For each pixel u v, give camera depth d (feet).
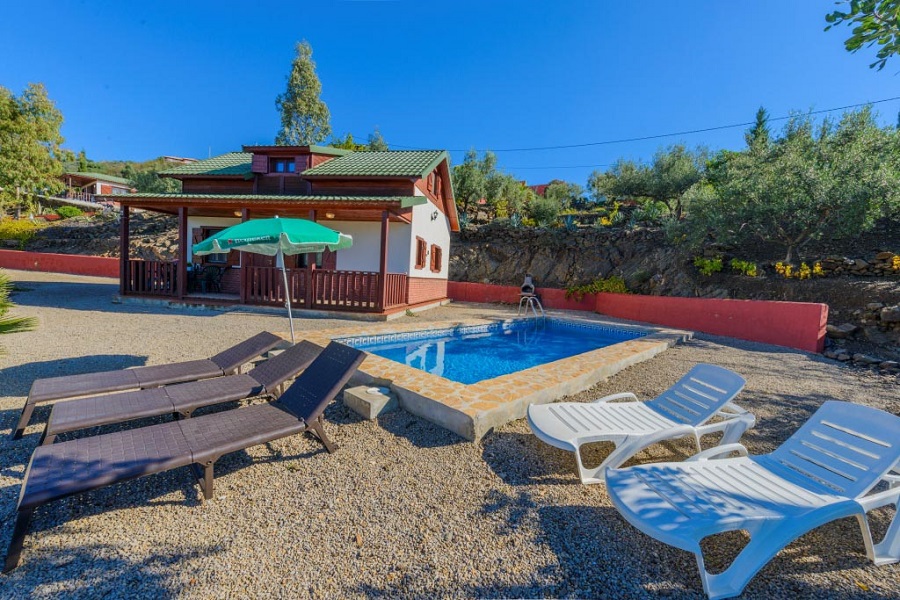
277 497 9.11
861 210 29.55
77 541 7.44
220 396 12.16
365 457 11.03
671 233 47.21
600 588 6.67
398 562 7.21
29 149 94.12
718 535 8.12
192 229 47.57
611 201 90.53
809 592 6.63
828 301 30.30
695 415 11.69
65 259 70.90
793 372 21.03
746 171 37.76
